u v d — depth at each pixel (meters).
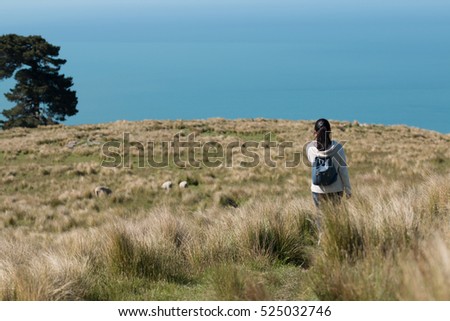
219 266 12.88
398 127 80.75
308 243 15.90
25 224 34.22
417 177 37.03
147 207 37.34
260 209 17.44
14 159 58.69
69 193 41.72
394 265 9.41
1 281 11.57
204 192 40.31
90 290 11.92
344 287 9.48
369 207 15.89
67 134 71.19
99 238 16.25
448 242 9.37
